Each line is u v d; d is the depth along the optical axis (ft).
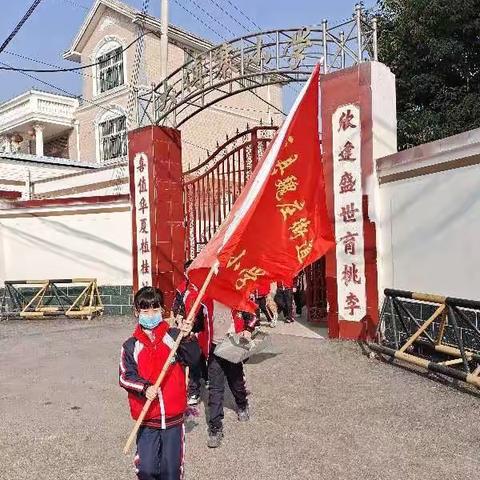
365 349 25.20
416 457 13.99
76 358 26.48
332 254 27.81
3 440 16.37
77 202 39.73
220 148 36.09
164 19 40.22
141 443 10.85
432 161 22.95
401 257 25.27
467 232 21.42
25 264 41.22
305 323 34.12
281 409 17.98
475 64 44.29
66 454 15.19
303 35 29.22
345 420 16.72
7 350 29.01
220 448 15.14
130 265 38.68
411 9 42.93
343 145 27.27
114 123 73.82
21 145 89.45
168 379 10.89
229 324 17.61
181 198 37.45
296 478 13.16
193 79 34.32
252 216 13.41
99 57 75.46
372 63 26.48
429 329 23.18
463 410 17.03
